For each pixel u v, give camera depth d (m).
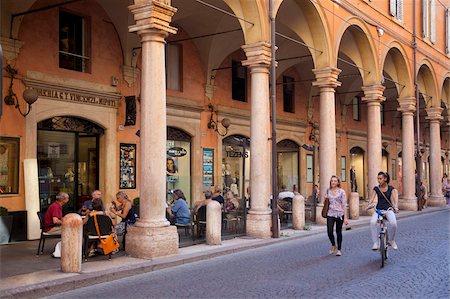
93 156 15.54
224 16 17.44
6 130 12.87
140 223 10.70
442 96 32.50
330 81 18.02
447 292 7.86
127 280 8.91
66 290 8.14
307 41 18.20
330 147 18.19
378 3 22.44
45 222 11.00
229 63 20.50
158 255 10.49
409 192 25.27
